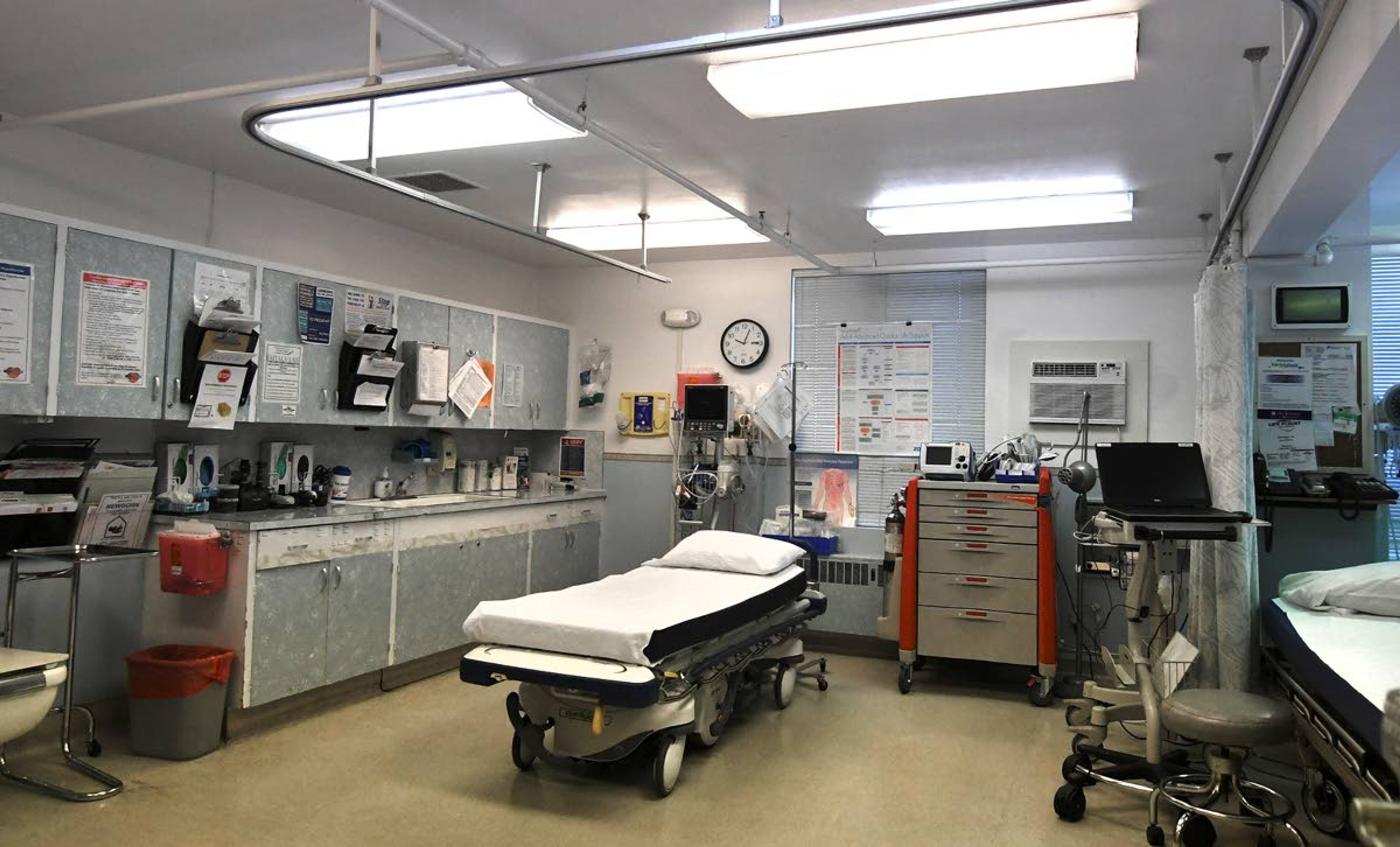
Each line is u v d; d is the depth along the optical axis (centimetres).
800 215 501
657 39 290
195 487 417
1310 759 329
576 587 394
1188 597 459
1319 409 475
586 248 598
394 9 238
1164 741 391
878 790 344
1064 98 328
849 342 597
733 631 391
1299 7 195
